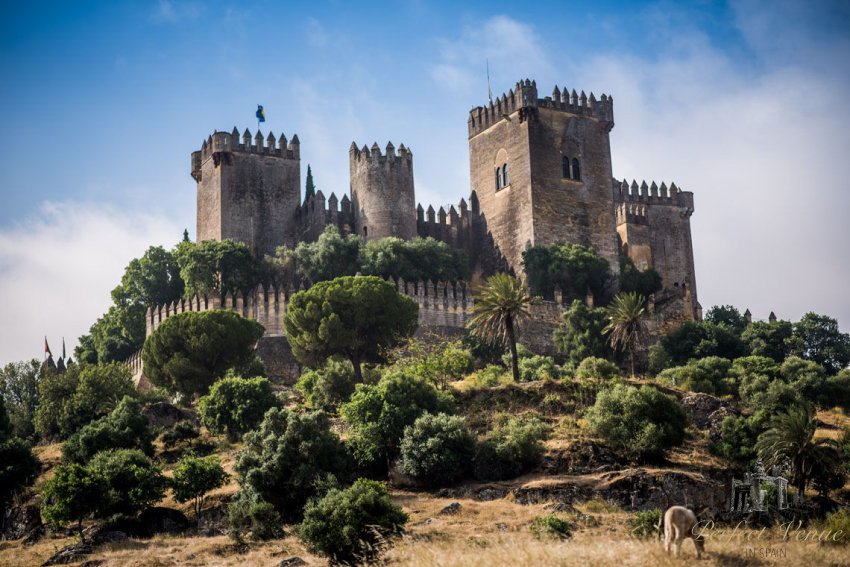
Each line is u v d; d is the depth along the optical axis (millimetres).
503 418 67562
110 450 60812
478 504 54656
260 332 86938
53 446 73812
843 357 99500
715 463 62344
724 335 97250
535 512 52312
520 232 108438
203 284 97750
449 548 33031
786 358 94062
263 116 115438
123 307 108000
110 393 79812
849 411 81938
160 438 71812
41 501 61094
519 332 97312
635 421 61312
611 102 114250
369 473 62156
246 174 110750
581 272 103188
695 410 71000
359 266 100000
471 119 117875
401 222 108938
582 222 109375
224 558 45844
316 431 58812
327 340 80750
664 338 99375
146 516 54531
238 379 71438
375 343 83500
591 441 61812
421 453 59469
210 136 112062
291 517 54844
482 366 90250
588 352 92500
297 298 84312
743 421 64562
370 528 41719
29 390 88125
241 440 69812
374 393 64438
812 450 58156
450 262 104938
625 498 55125
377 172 109812
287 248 109000
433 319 96688
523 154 109125
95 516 53000
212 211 110375
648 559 28344
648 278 108625
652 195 124625
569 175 110125
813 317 102250
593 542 32406
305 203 111500
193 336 81625
